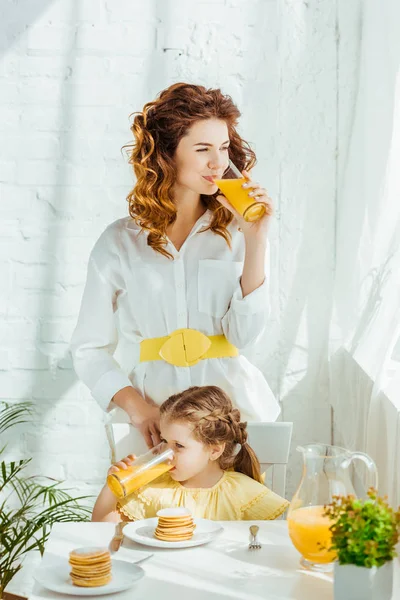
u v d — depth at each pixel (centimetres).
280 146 299
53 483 304
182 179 225
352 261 265
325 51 296
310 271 300
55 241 301
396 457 184
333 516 125
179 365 226
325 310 300
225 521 173
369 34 260
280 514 191
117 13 297
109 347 242
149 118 225
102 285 236
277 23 297
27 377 303
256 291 224
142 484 181
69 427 303
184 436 190
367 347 226
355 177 270
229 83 298
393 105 214
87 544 160
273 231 300
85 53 298
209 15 297
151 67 298
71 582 138
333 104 297
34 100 299
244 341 227
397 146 210
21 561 294
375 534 121
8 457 303
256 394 234
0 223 301
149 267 231
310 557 144
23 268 302
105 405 231
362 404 231
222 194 225
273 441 211
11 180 300
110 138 299
